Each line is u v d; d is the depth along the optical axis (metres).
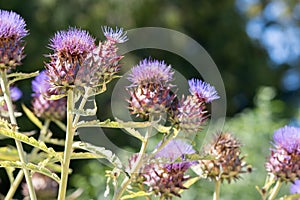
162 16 4.98
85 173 2.90
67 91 1.22
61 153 1.30
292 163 1.35
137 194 1.27
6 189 2.94
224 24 5.67
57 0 4.60
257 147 2.65
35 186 1.71
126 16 4.83
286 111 5.45
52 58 1.24
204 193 2.45
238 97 5.91
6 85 1.28
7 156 1.47
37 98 1.55
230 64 5.86
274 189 1.37
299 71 6.89
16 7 4.56
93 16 4.64
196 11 5.45
